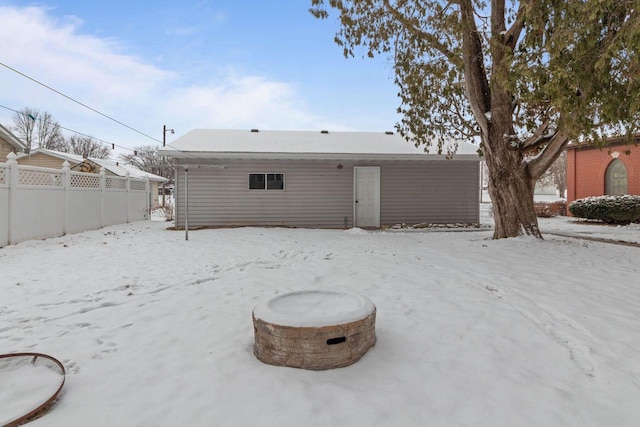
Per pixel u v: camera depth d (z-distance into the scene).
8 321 3.56
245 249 7.76
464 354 2.85
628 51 5.04
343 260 6.39
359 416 2.09
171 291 4.58
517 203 8.66
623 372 2.56
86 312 3.85
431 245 8.24
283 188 12.68
